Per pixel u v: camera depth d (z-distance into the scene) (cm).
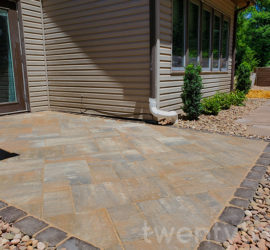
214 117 649
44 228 194
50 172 302
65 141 430
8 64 662
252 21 2645
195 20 708
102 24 595
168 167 317
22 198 240
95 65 631
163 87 574
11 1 644
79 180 280
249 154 364
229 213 213
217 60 918
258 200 239
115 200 237
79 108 688
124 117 609
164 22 551
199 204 228
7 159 345
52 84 732
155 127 529
